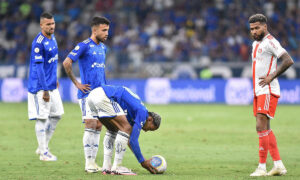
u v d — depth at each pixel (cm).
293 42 9075
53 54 2825
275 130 4338
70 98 7856
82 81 2512
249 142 3594
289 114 5872
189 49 8919
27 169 2456
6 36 9931
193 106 7088
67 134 4022
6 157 2878
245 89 7438
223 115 5753
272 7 9719
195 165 2617
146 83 7800
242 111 6288
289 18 9562
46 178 2180
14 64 8275
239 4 9812
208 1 9944
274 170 2277
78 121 5066
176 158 2866
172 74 7925
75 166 2561
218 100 7581
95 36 2503
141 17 10044
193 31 9531
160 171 2289
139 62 8019
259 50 2291
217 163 2694
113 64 8000
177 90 7694
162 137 3859
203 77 7800
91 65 2488
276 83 2298
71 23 9969
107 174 2280
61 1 10388
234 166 2592
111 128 2342
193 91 7650
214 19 9638
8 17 10238
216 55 8562
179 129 4412
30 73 2803
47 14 2741
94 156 2447
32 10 10231
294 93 7350
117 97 2245
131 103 2231
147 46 9256
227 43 8925
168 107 6906
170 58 8306
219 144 3484
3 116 5622
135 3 10212
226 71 7731
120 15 10106
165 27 9644
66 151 3138
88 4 10456
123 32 9694
